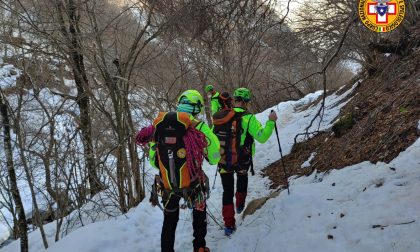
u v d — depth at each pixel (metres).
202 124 3.86
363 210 3.68
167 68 8.70
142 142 3.87
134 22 7.06
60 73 7.13
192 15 4.43
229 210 4.66
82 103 7.23
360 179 4.34
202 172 3.93
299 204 4.37
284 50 7.98
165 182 3.79
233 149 4.63
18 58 6.55
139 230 4.98
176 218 3.91
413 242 2.99
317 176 5.57
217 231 4.96
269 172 7.28
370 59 9.19
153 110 6.16
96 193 7.26
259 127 4.55
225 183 4.70
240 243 4.29
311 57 9.38
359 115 6.52
